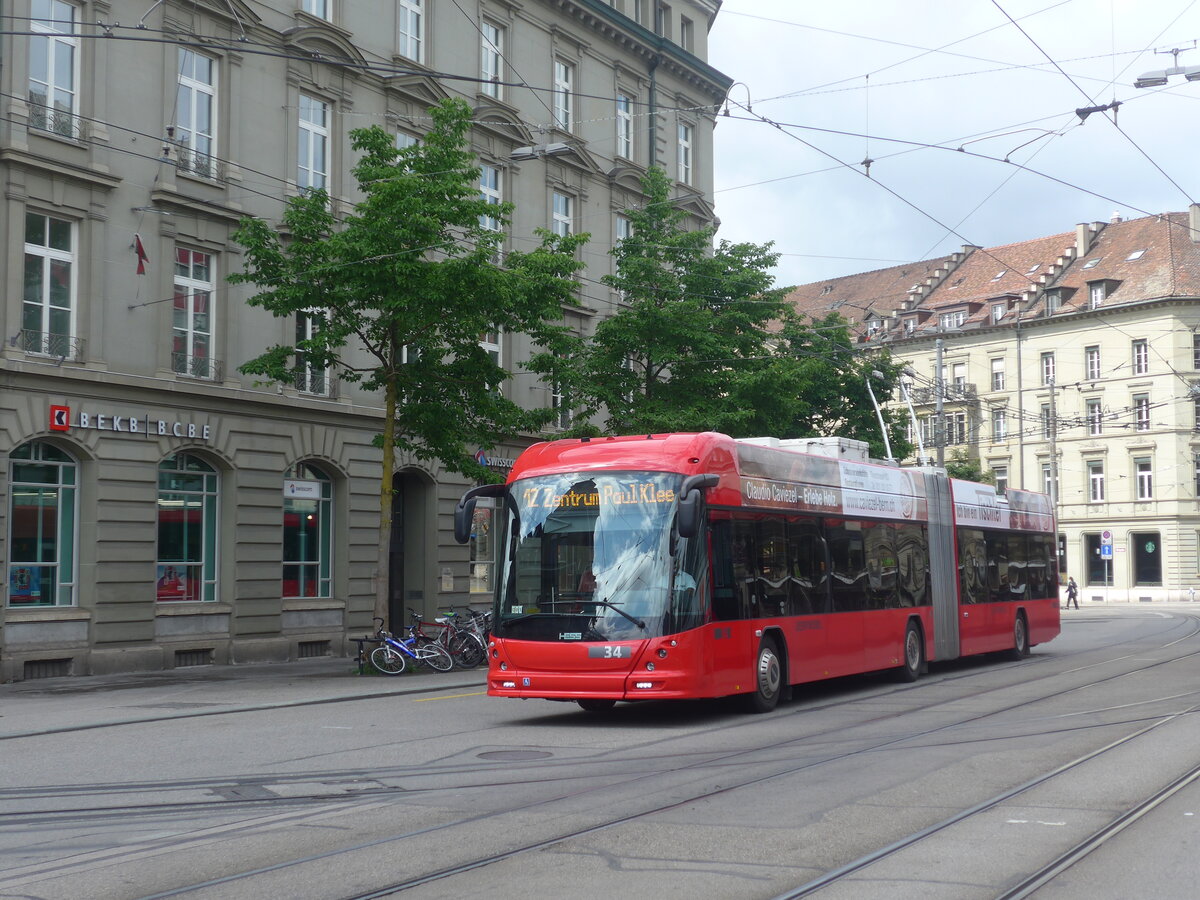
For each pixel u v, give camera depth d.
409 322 22.30
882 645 19.75
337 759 12.21
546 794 10.09
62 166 22.61
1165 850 7.96
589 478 15.39
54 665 22.53
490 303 22.80
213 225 25.62
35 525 22.55
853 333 82.19
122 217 23.84
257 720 15.95
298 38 27.41
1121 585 70.56
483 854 7.88
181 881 7.26
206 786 10.68
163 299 24.53
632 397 29.77
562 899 6.78
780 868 7.46
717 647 15.20
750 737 13.79
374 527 29.53
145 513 24.09
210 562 25.84
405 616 31.38
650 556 14.87
